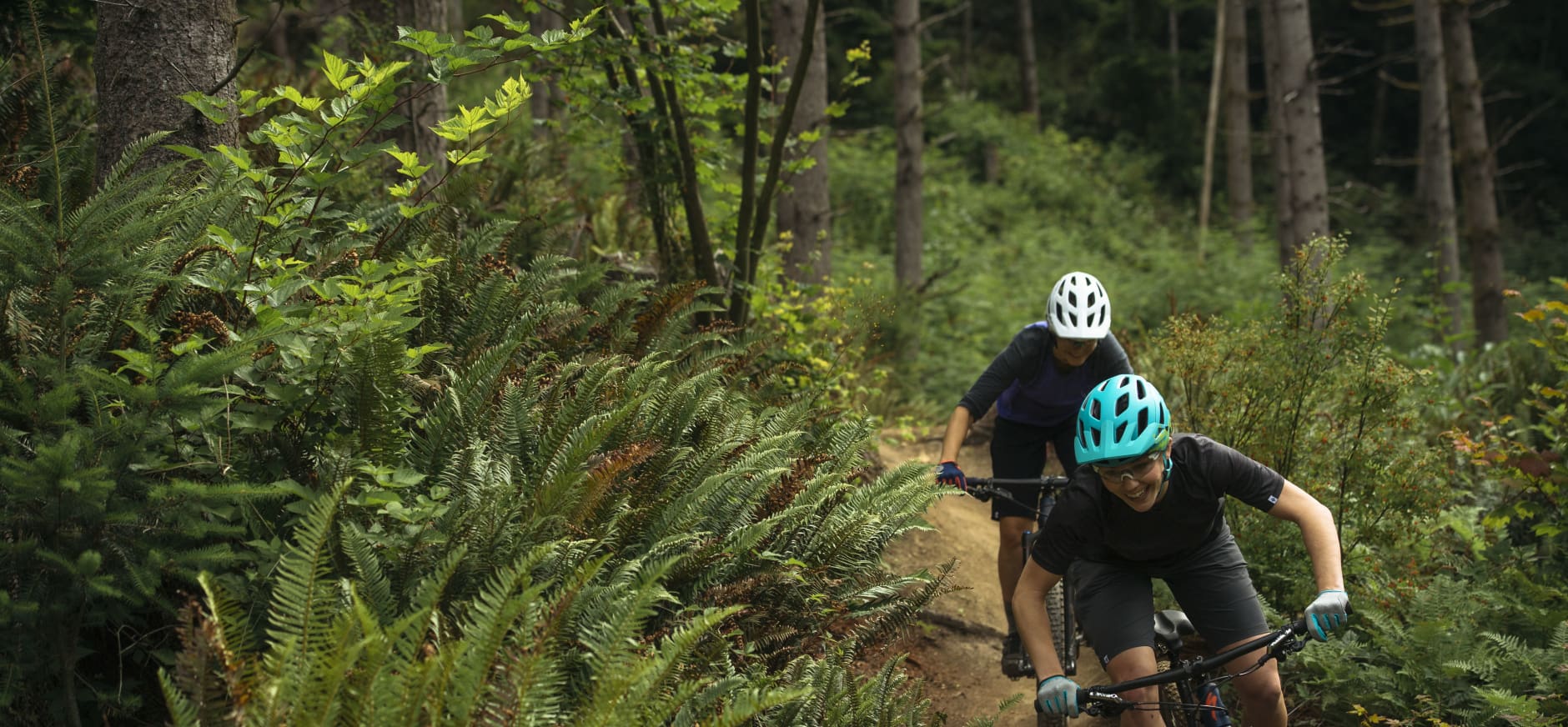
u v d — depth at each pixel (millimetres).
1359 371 4793
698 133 6637
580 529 3178
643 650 2904
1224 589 3293
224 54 3992
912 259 11562
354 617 2387
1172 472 3115
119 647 2686
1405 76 29594
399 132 6102
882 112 25141
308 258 3855
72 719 2527
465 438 3418
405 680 2322
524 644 2547
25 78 4184
